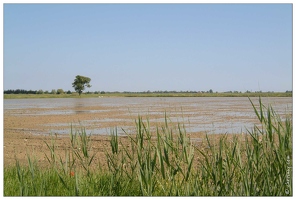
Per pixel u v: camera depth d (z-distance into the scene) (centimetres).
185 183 455
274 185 437
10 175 582
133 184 498
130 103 4562
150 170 445
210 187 468
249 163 442
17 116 2561
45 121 2116
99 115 2520
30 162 484
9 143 1211
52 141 568
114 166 515
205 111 2678
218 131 1392
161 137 472
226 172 461
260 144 462
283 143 436
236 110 2783
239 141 501
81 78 9800
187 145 488
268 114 446
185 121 1789
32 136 1425
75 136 562
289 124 448
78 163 774
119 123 1867
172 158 488
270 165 445
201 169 473
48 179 532
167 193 452
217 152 479
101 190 495
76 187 449
